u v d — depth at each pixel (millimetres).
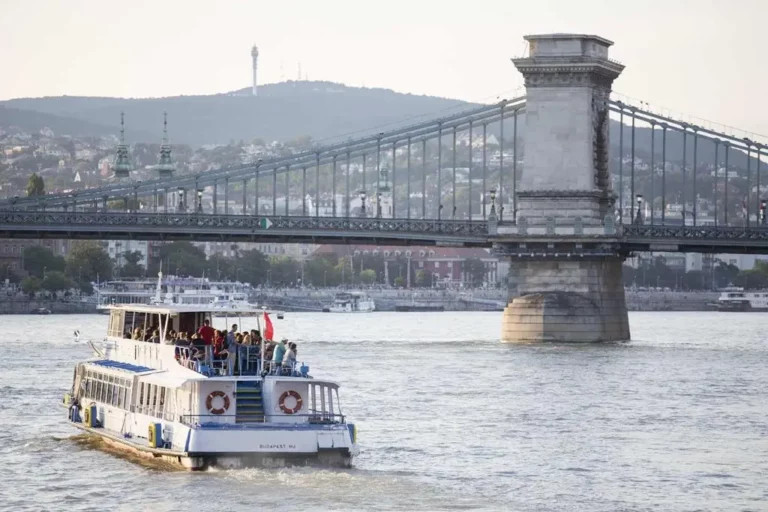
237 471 145875
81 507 136125
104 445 168625
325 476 145625
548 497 142750
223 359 151500
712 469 158375
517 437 180250
